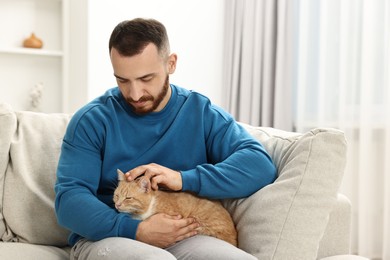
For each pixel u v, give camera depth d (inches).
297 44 126.7
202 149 64.9
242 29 130.6
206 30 134.4
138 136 62.7
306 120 125.5
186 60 132.1
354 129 119.5
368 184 116.6
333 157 59.4
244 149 62.6
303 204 58.1
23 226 67.9
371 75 114.8
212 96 137.2
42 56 133.0
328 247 65.9
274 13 127.0
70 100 130.0
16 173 69.3
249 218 59.9
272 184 60.2
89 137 60.5
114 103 63.2
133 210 60.2
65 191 56.7
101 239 54.6
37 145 71.8
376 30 114.8
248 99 130.5
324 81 121.3
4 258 60.0
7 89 130.5
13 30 129.5
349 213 66.8
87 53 118.9
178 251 54.2
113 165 62.1
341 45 118.3
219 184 59.6
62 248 70.5
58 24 133.8
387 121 112.8
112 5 121.1
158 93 59.8
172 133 63.4
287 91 125.9
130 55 55.9
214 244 53.7
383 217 116.0
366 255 117.6
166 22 128.6
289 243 57.4
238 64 131.4
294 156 60.9
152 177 59.5
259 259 57.1
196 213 60.9
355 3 116.7
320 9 120.9
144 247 50.2
